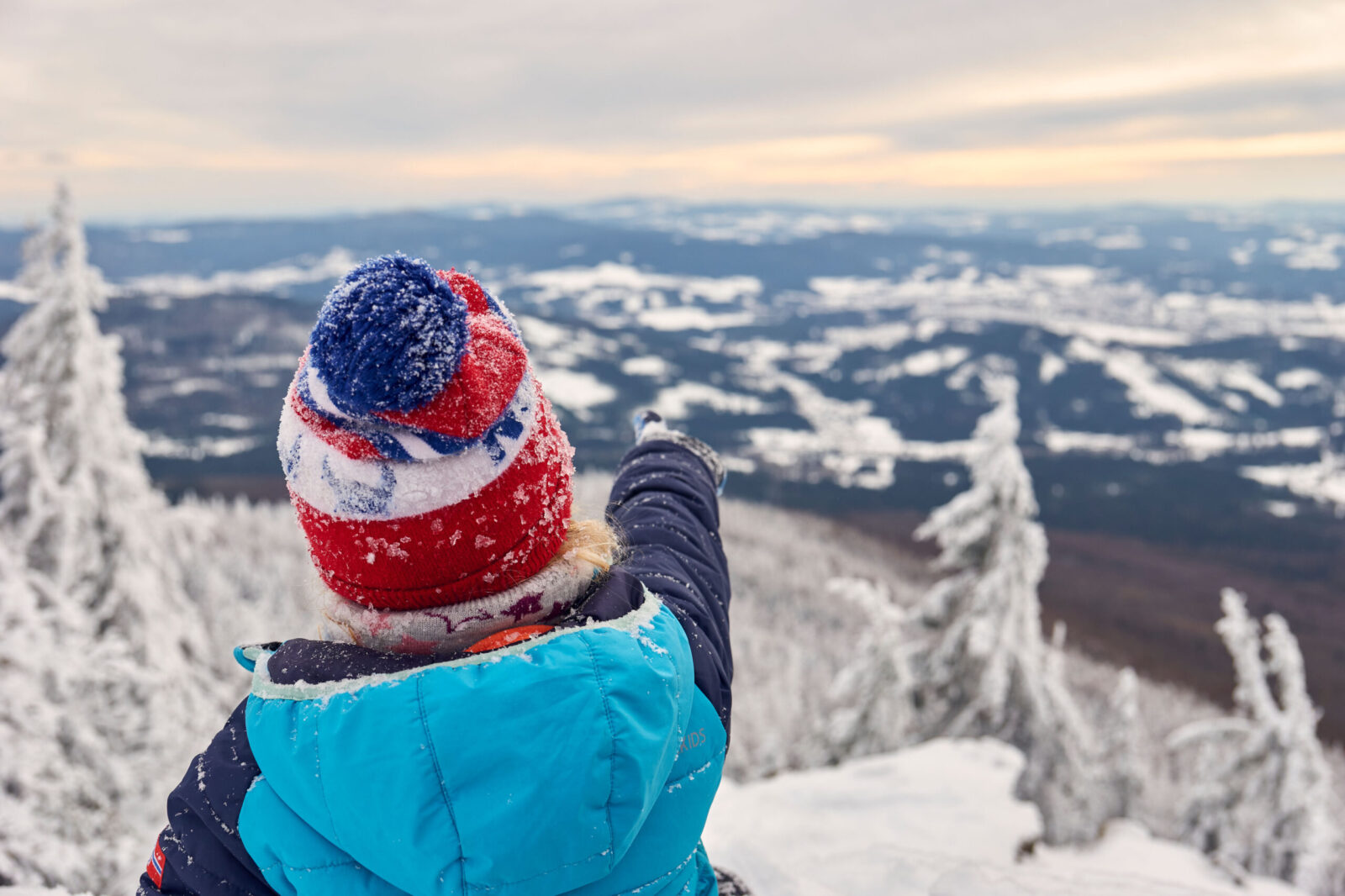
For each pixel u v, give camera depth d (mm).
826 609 106625
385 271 904
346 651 938
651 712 926
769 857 3826
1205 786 15109
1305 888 13484
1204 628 102062
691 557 1349
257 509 94938
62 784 6594
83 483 11555
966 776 7039
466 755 829
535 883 849
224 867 934
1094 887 3465
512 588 970
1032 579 13641
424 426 861
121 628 11750
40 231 11711
